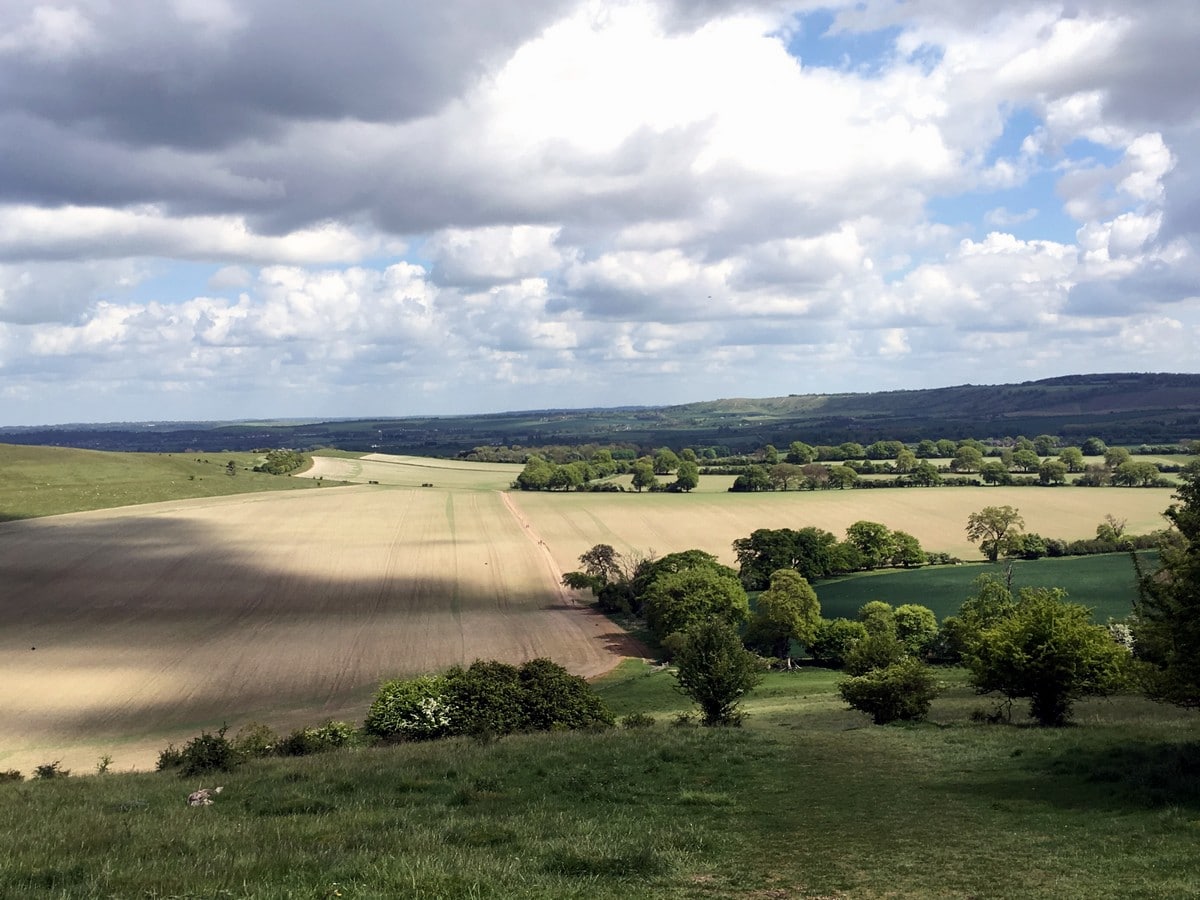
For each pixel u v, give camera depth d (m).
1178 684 23.55
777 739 32.38
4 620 83.75
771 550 109.69
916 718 39.78
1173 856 15.75
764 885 14.60
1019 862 15.92
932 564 119.69
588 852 16.19
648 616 83.62
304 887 13.41
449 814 20.67
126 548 115.75
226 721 55.81
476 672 43.97
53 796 25.17
